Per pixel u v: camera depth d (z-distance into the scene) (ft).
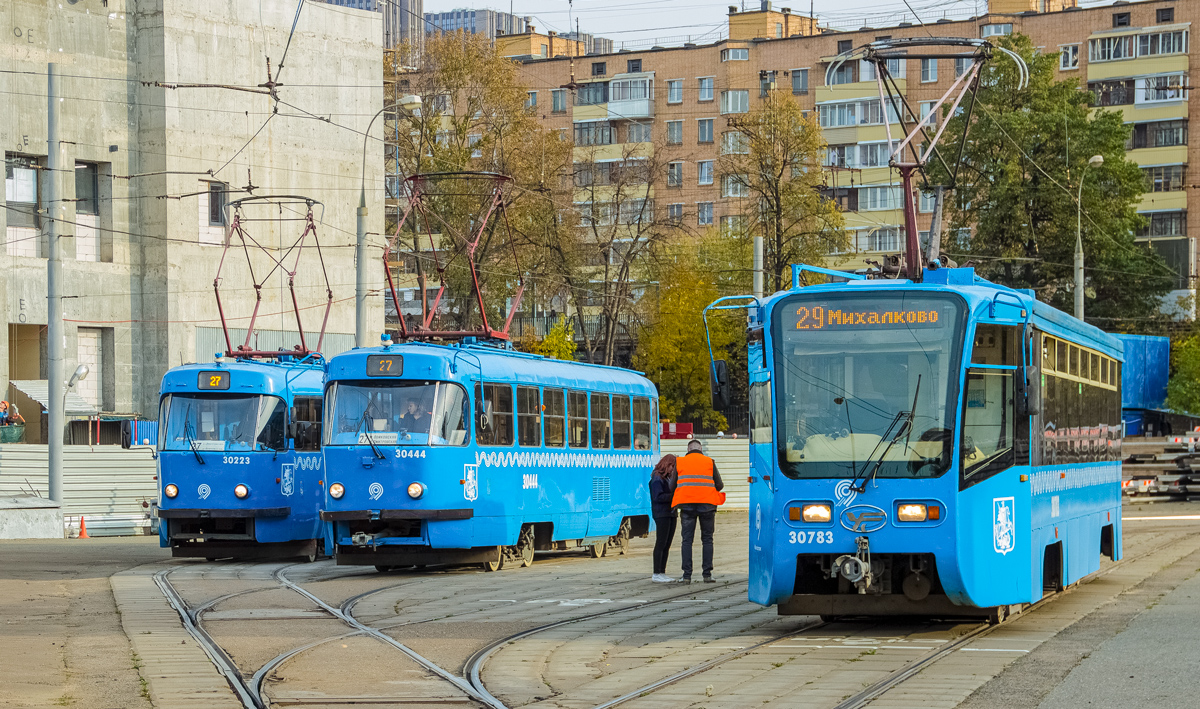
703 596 55.88
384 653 38.96
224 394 78.48
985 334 41.19
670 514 63.16
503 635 43.04
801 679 33.81
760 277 117.50
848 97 291.17
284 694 32.32
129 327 150.30
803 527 40.32
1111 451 60.13
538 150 201.05
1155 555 74.23
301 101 166.20
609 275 213.05
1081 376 53.01
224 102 157.17
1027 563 43.06
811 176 206.08
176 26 151.84
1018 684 32.50
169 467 77.82
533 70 325.62
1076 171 207.41
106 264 148.36
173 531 78.33
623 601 53.62
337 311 171.12
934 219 89.04
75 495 118.42
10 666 35.70
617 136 314.96
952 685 32.42
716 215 304.91
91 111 147.43
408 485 66.08
